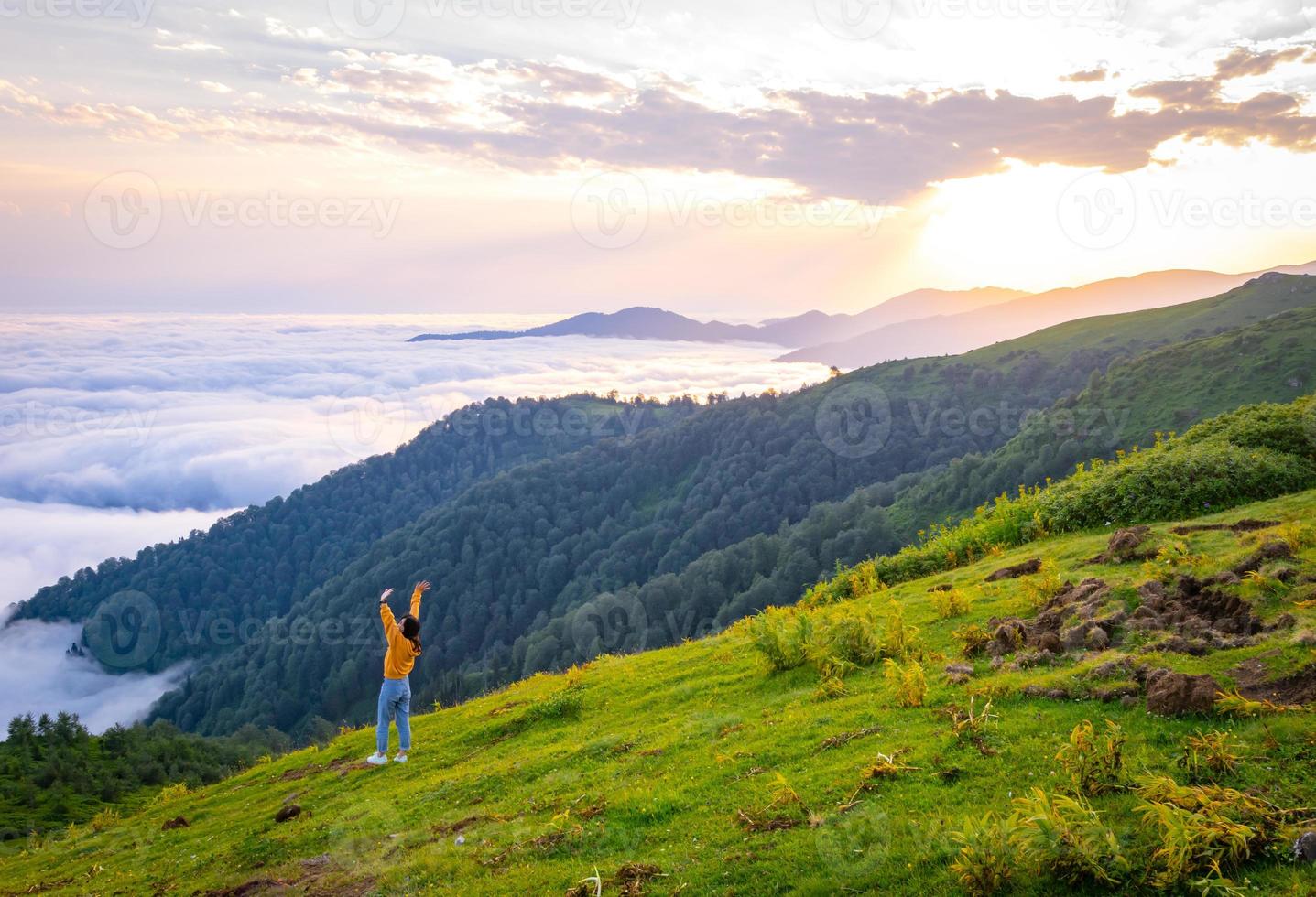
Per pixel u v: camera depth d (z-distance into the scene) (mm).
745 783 8656
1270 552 10523
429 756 14547
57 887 12367
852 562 125188
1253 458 16703
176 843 13219
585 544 199125
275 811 13648
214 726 170000
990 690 9062
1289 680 7074
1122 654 8992
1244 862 5039
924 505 143375
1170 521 15961
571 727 13930
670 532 190250
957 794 6898
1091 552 14922
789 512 183875
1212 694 7098
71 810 31547
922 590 16875
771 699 12055
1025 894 5305
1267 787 5719
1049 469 129250
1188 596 10367
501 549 196750
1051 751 7219
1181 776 6180
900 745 8305
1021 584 13570
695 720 11906
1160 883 4996
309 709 165625
